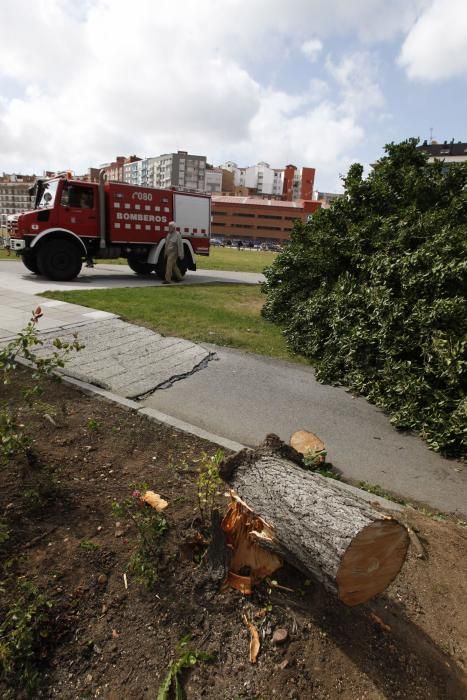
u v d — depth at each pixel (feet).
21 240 37.22
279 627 7.21
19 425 12.46
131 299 31.76
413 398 16.11
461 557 9.48
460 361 15.15
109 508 9.43
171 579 7.79
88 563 7.98
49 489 9.70
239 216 349.61
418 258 18.62
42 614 6.81
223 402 16.72
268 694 6.31
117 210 41.60
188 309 30.53
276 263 30.07
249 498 7.77
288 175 500.33
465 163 24.04
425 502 11.64
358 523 6.51
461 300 16.75
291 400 17.57
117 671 6.41
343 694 6.42
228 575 7.80
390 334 18.11
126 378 17.69
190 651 6.64
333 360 20.43
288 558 7.48
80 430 12.67
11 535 8.38
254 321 29.35
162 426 13.52
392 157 26.23
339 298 21.45
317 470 12.54
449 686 6.74
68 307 27.61
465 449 14.06
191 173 446.19
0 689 6.06
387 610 7.88
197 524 9.09
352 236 23.39
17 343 11.18
